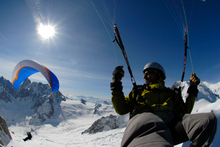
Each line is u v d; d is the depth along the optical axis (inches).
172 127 56.7
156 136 40.1
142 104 68.2
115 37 80.2
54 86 407.8
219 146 142.6
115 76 74.0
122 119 2866.6
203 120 50.6
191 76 89.0
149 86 73.6
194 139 51.8
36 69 418.3
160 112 60.0
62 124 7618.1
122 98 72.2
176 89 79.6
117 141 1678.2
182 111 78.2
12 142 573.6
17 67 434.0
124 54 78.4
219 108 220.7
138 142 40.6
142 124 45.5
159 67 85.4
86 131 3230.8
